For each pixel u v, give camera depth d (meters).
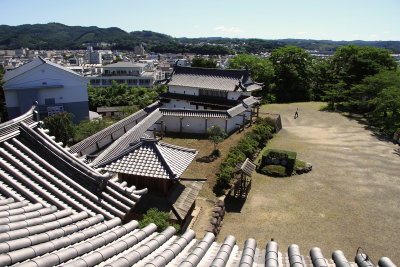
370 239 16.06
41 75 38.88
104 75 84.19
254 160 27.14
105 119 38.94
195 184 17.39
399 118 34.84
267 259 5.50
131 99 57.19
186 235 6.50
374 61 51.44
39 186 7.79
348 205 19.55
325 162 26.83
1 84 37.22
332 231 16.73
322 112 46.25
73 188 8.40
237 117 35.34
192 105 40.59
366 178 23.61
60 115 28.89
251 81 41.62
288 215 18.31
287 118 42.75
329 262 5.70
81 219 7.08
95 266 5.04
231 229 16.84
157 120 30.92
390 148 30.31
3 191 7.10
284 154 25.12
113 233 6.29
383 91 37.12
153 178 15.08
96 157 19.12
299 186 22.28
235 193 20.17
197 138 31.42
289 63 58.72
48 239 5.66
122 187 9.16
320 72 61.31
